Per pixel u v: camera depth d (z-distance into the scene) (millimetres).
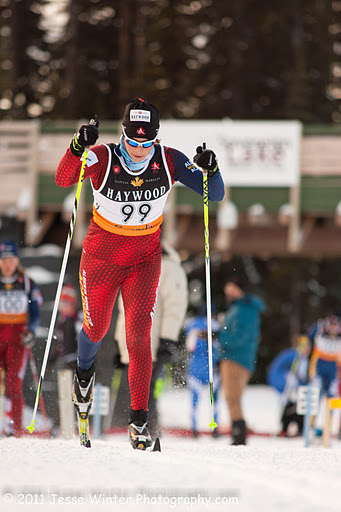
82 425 12312
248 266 73688
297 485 7574
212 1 80562
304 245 39625
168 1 82188
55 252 36094
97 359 21250
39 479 7594
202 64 81250
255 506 6535
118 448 11422
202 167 11336
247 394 47875
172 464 8750
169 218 37781
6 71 85125
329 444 17969
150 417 17547
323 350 29578
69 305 21703
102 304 11727
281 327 73250
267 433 27531
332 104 80312
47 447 10328
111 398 20578
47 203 38438
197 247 39594
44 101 86375
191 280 71812
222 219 37719
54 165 38531
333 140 38469
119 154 11047
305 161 38531
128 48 85250
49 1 86938
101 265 11516
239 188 38281
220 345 21281
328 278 75875
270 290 74062
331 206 38344
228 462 9414
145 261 11758
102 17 85688
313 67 79625
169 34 81750
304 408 20016
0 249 21156
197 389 23375
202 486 7418
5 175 38719
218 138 37406
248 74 79438
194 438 23469
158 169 11242
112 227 11305
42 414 20375
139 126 10609
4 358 21125
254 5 80125
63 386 18875
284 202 38156
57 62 87312
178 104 81125
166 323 17531
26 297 21344
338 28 82000
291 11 79562
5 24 85812
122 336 17469
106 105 85375
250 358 21203
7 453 9320
